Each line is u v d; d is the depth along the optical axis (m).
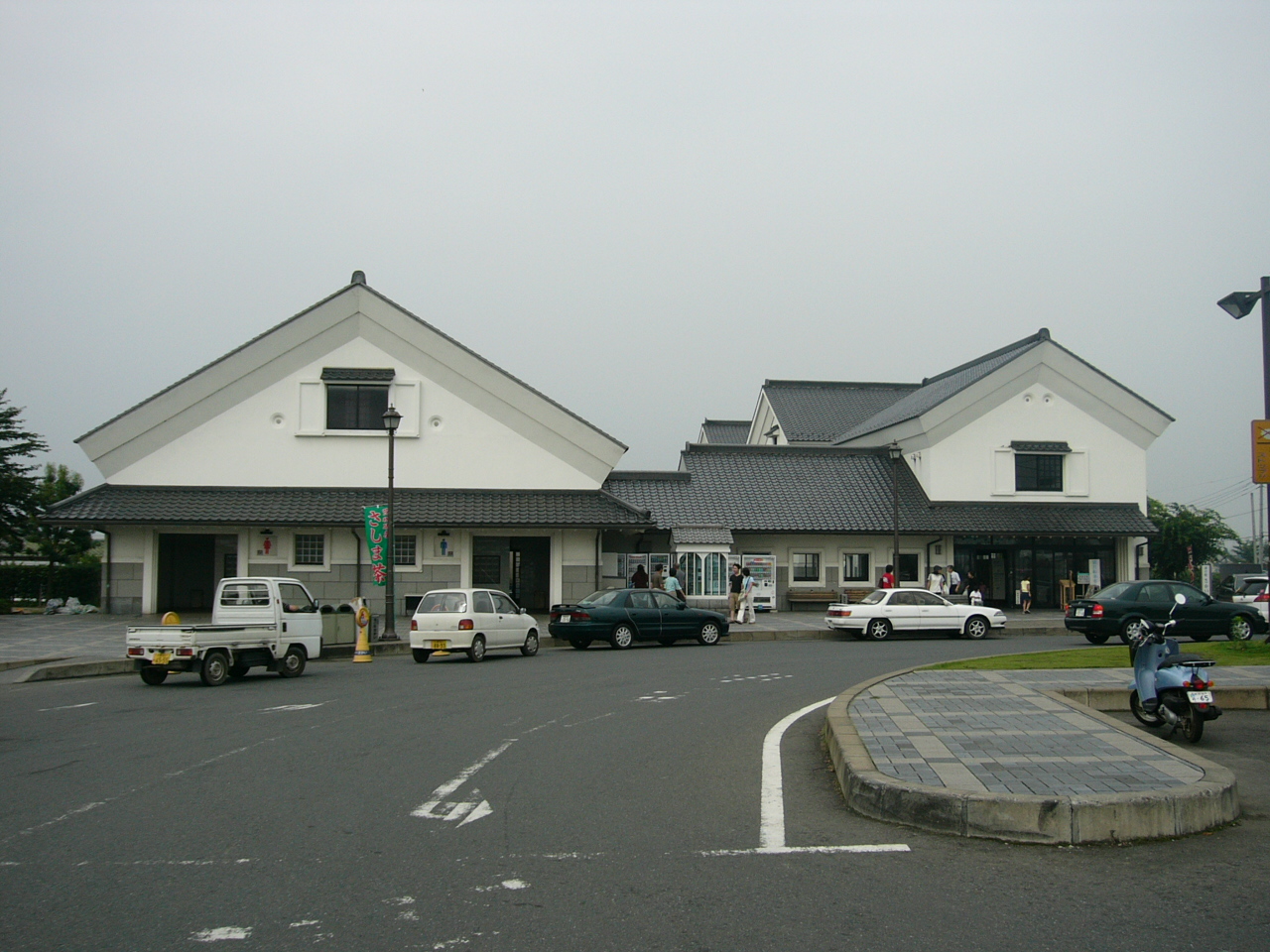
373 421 31.30
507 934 5.08
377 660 21.02
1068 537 36.88
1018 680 13.99
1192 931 5.18
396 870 6.15
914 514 35.72
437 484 31.31
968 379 39.38
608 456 31.88
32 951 4.87
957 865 6.30
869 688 13.13
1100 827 6.80
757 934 5.10
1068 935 5.11
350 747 10.33
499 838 6.87
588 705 13.55
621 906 5.50
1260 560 67.75
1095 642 24.77
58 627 26.80
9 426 37.25
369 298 31.31
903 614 26.67
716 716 12.56
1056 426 37.28
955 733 9.65
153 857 6.43
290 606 17.70
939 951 4.89
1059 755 8.59
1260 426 17.55
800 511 35.16
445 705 13.55
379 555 24.30
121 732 11.31
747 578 30.73
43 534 43.28
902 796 7.29
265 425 30.75
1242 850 6.66
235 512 29.22
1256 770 9.37
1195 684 10.68
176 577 31.61
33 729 11.55
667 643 25.14
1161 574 50.19
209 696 14.63
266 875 6.05
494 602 21.36
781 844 6.75
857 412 50.16
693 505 34.78
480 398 31.64
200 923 5.24
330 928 5.16
